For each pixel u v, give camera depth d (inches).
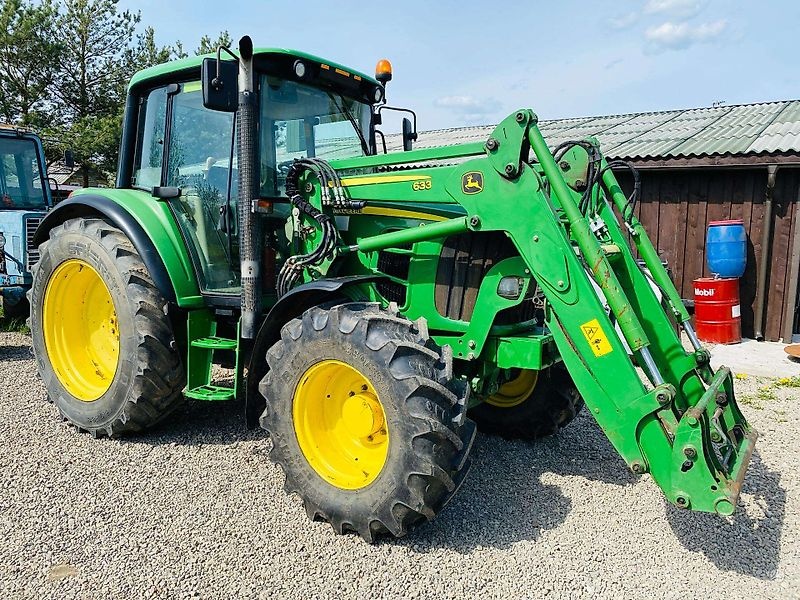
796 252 297.1
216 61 133.3
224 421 178.2
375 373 112.5
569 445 168.9
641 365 122.6
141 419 159.8
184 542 116.3
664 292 136.1
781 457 161.0
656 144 340.8
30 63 657.6
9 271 295.6
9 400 194.7
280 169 156.1
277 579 105.7
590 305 112.7
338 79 166.9
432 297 140.4
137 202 164.1
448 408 111.1
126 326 156.2
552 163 115.7
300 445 124.3
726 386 124.2
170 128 166.6
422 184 131.3
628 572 109.3
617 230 136.7
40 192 325.7
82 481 139.9
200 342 154.9
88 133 632.4
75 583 103.9
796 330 325.1
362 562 110.9
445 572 108.3
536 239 117.3
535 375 164.4
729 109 444.8
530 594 103.0
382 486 112.9
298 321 125.6
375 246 137.6
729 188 313.9
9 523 121.9
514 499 136.3
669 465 105.7
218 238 159.9
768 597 103.3
